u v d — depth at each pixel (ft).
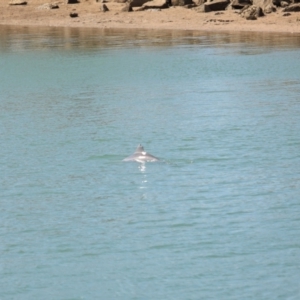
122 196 193.77
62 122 286.25
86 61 486.38
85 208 185.16
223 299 137.08
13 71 448.24
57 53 536.83
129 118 292.20
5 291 141.18
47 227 172.65
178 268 149.69
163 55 508.53
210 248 159.12
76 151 239.50
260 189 197.77
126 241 163.53
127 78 409.69
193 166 220.02
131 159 226.58
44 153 237.66
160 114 299.38
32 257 155.84
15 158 232.12
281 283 142.82
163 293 139.44
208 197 191.72
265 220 175.22
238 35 631.15
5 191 199.62
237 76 408.46
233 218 177.06
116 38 631.15
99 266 151.12
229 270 148.66
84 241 163.84
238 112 301.02
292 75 409.69
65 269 150.00
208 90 362.53
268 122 279.90
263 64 455.22
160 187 200.75
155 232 168.66
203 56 498.69
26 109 316.19
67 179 209.26
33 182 207.00
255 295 138.41
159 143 247.91
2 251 159.22
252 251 157.38
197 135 259.19
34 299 138.10
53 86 384.06
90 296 138.72
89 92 361.71
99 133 264.72
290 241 162.20
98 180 207.82
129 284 143.02
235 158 228.22
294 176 209.05
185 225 172.45
